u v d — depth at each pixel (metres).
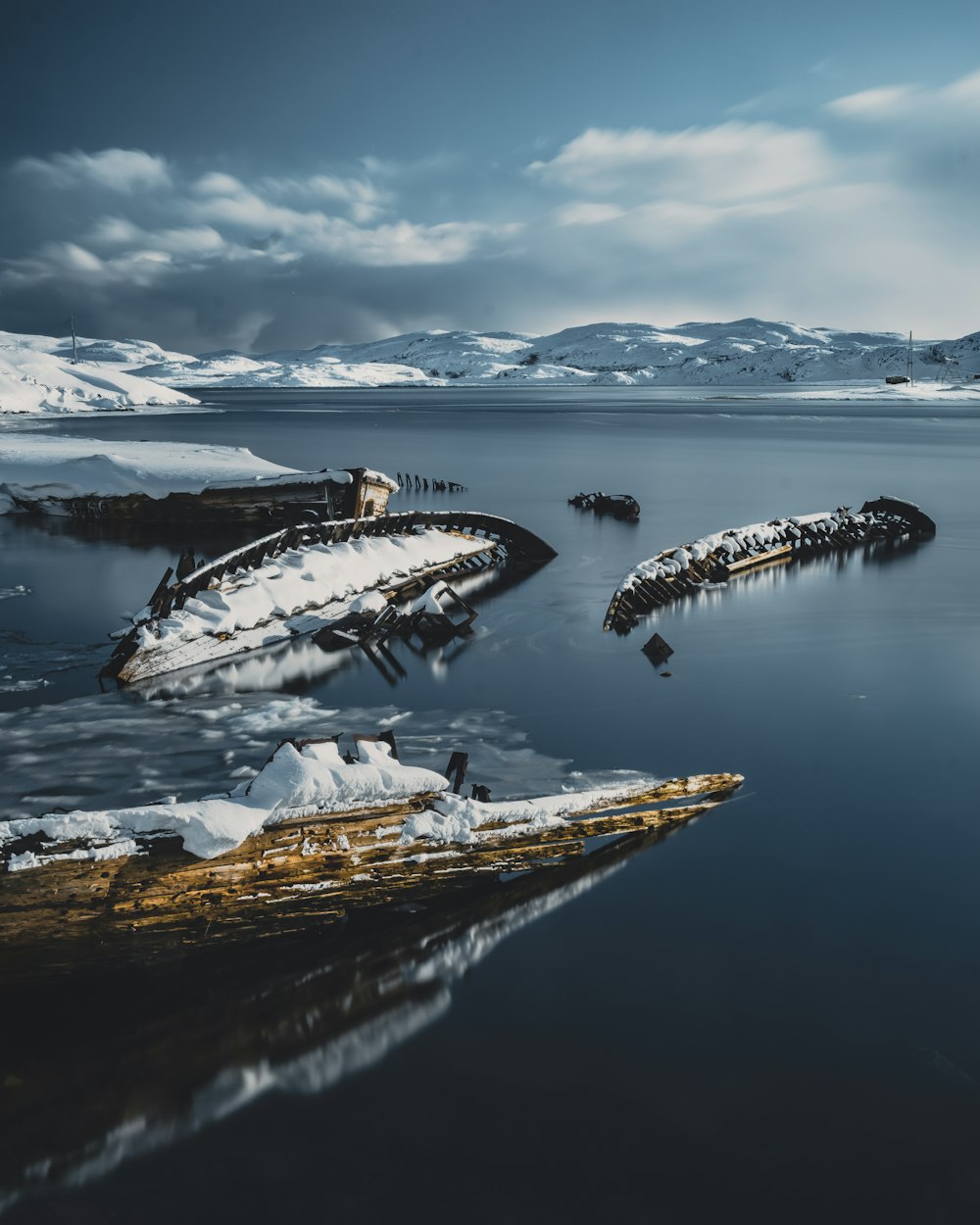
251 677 11.66
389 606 13.95
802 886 6.44
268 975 5.49
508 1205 3.92
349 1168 4.11
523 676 11.70
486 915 6.13
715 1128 4.29
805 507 29.73
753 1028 4.96
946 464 43.62
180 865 5.47
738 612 15.42
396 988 5.36
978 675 11.68
